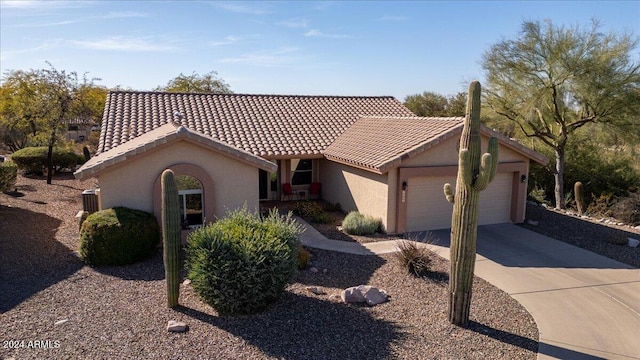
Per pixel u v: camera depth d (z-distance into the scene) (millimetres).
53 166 31625
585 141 29547
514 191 19672
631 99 24438
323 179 24031
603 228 19203
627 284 12891
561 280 13133
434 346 9109
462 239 9641
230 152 15578
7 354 8422
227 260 9883
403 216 17828
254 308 10281
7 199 22484
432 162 17969
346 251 15461
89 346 8773
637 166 28562
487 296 11844
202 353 8609
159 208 15211
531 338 9609
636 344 9469
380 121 23859
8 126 32781
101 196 14828
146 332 9344
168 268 10305
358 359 8578
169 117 23000
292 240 11102
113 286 11891
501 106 28828
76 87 27453
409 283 12539
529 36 26688
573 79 25578
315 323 9938
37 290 11523
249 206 16359
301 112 26500
